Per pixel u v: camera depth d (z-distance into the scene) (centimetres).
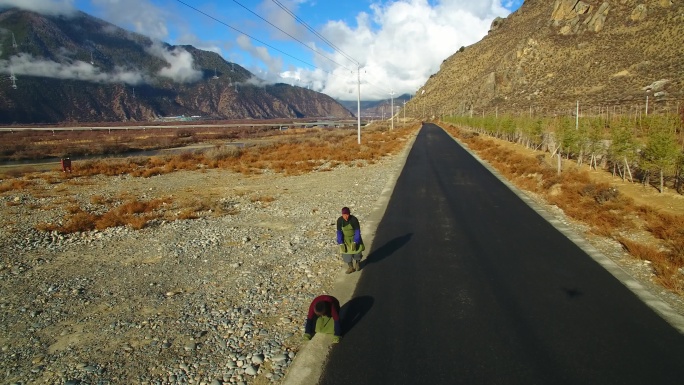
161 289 768
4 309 696
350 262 802
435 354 514
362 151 3341
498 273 773
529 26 12850
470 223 1138
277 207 1482
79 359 541
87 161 3281
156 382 488
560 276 752
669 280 705
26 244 1093
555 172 1800
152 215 1412
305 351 535
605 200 1302
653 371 470
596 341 534
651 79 5878
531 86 8656
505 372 474
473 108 10319
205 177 2427
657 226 1017
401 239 1005
